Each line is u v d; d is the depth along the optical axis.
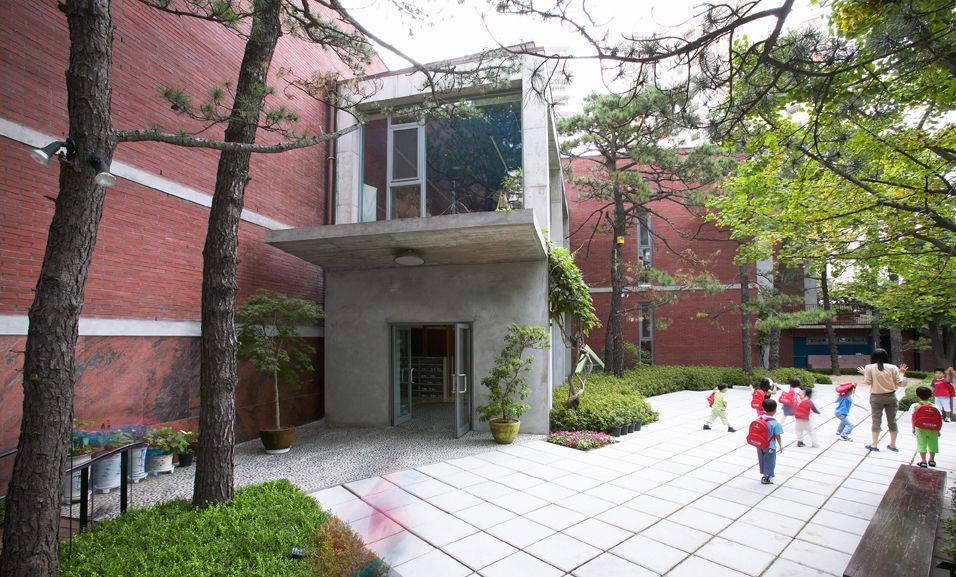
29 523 2.91
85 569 3.14
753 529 4.57
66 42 5.97
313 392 10.39
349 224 7.77
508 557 3.99
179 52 7.48
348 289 10.12
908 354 22.98
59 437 3.05
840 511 5.04
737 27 3.33
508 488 5.81
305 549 3.56
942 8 3.10
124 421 6.39
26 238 5.42
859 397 14.19
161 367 6.97
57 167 5.79
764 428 5.93
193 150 7.69
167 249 7.17
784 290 19.44
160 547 3.51
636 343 20.25
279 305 7.93
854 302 21.33
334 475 6.50
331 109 11.30
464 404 9.18
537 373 9.02
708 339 19.59
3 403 5.11
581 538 4.36
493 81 5.98
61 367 3.07
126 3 6.66
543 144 9.74
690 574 3.70
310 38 5.82
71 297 3.12
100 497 5.65
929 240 5.33
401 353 10.48
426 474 6.41
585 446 7.75
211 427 4.55
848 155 5.11
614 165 14.83
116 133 3.38
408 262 8.60
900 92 4.34
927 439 6.62
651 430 9.48
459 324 9.12
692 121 4.18
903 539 3.47
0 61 5.27
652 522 4.74
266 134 9.52
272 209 9.52
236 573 3.17
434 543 4.25
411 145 10.75
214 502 4.46
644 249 20.55
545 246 9.02
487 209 10.16
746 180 7.25
